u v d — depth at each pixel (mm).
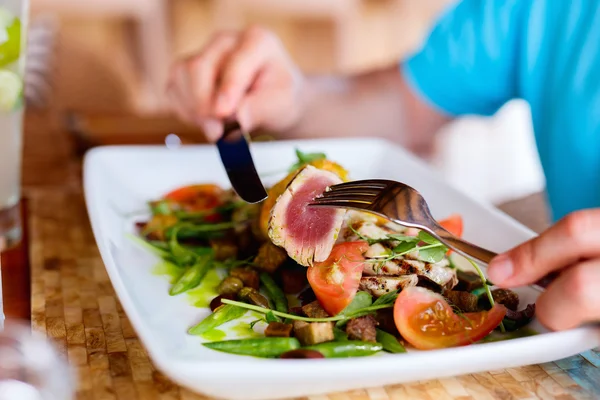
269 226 458
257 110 752
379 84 961
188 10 1804
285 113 812
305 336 410
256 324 442
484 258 420
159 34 1782
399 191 431
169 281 496
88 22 1701
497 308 432
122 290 422
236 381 358
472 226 569
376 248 456
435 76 959
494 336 432
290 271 484
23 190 671
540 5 850
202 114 673
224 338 427
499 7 919
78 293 492
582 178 779
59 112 938
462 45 943
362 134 873
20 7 505
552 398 403
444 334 418
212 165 674
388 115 920
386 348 413
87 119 878
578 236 388
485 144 1787
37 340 371
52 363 364
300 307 460
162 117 914
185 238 546
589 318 387
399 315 419
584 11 800
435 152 1464
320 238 453
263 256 495
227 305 444
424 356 375
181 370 353
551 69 825
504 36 922
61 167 739
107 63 1631
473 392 407
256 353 404
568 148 787
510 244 536
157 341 388
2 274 521
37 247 559
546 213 710
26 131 841
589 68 781
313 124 859
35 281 506
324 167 507
